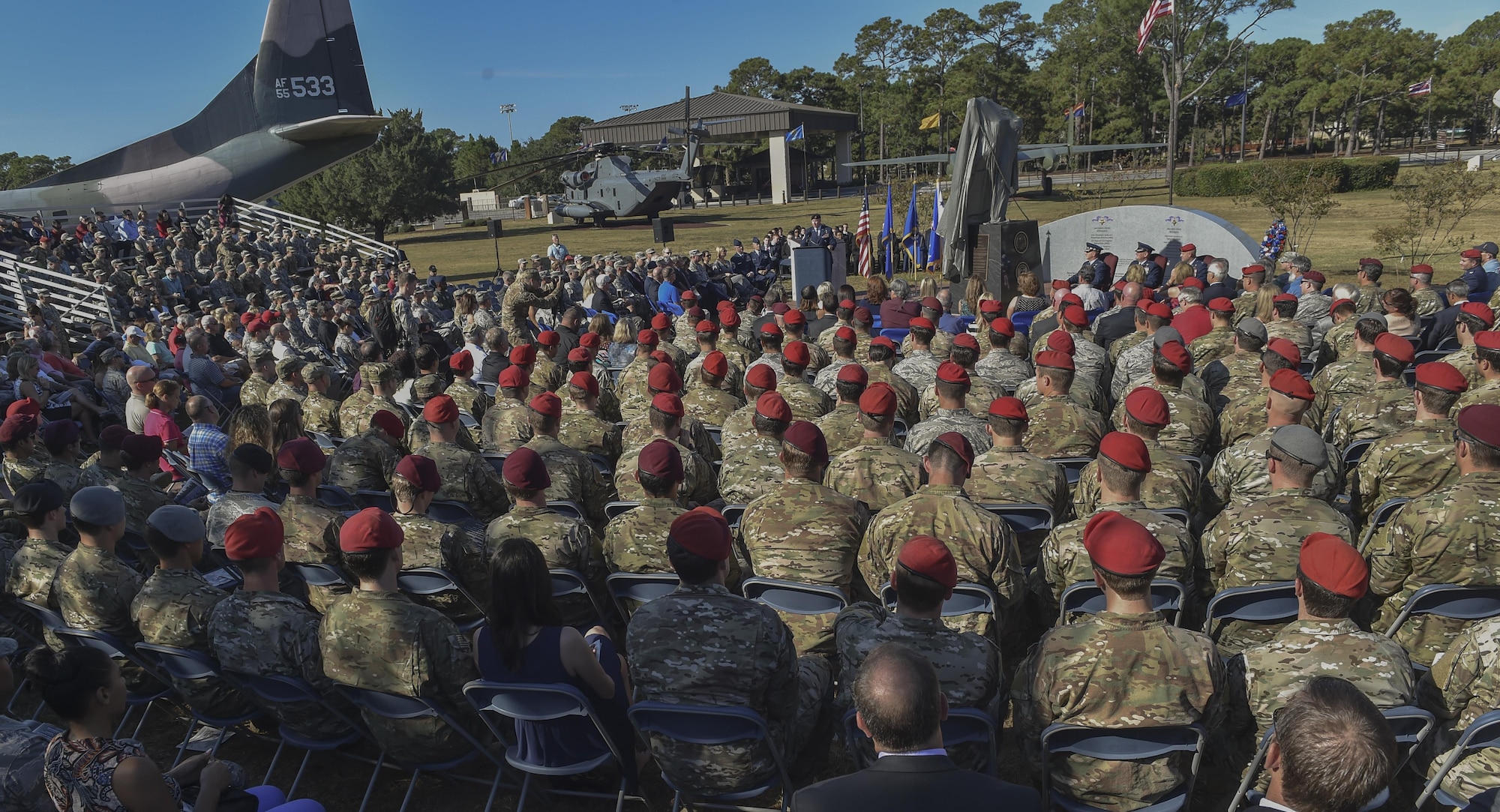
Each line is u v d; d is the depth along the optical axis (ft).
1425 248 77.97
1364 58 301.22
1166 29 170.81
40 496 14.78
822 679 12.20
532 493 14.46
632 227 164.04
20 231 76.95
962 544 12.89
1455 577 12.35
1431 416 15.71
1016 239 55.11
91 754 9.34
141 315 49.06
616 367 35.09
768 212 183.73
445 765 12.35
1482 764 9.43
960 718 9.98
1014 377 25.99
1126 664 9.51
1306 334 27.94
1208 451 21.03
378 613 11.59
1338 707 5.95
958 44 303.07
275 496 21.35
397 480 15.07
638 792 12.06
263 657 12.10
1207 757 13.19
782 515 13.75
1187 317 28.84
